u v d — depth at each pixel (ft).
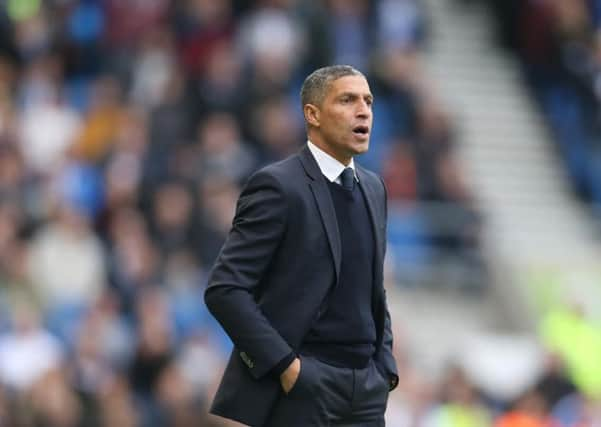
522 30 233.96
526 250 207.62
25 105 205.16
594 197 220.43
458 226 201.26
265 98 200.34
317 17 212.02
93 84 214.07
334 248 80.43
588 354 188.85
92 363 164.04
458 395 170.30
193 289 180.45
